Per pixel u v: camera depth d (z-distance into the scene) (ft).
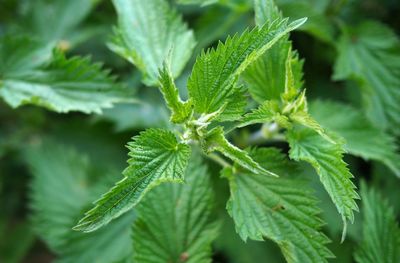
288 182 1.25
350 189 1.17
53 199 1.63
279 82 1.27
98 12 1.85
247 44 1.15
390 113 1.57
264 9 1.22
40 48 1.48
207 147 1.17
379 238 1.36
